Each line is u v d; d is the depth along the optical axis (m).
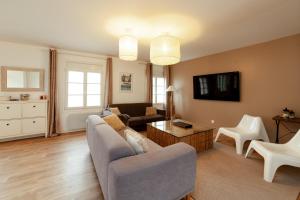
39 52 3.98
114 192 1.21
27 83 3.87
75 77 4.46
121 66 5.16
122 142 1.53
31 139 3.75
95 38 3.28
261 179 2.13
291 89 3.11
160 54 2.47
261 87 3.55
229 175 2.23
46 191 1.85
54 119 4.12
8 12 2.27
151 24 2.57
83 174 2.23
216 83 4.43
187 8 2.09
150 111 5.11
